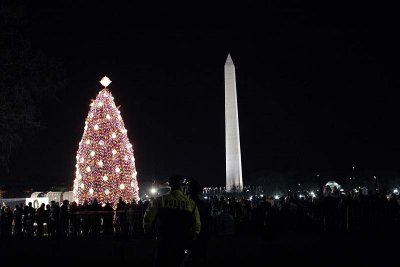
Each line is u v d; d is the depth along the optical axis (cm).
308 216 2958
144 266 1702
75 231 3014
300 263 1630
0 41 2720
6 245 2502
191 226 886
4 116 2781
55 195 4112
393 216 3053
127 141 3497
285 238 2486
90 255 2045
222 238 2681
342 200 2866
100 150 3366
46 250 2250
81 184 3356
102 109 3434
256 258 1803
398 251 1922
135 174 3519
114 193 3334
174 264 856
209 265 1628
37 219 3061
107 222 3067
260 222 2673
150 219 883
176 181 898
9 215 3064
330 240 2380
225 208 2398
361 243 2227
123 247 1873
